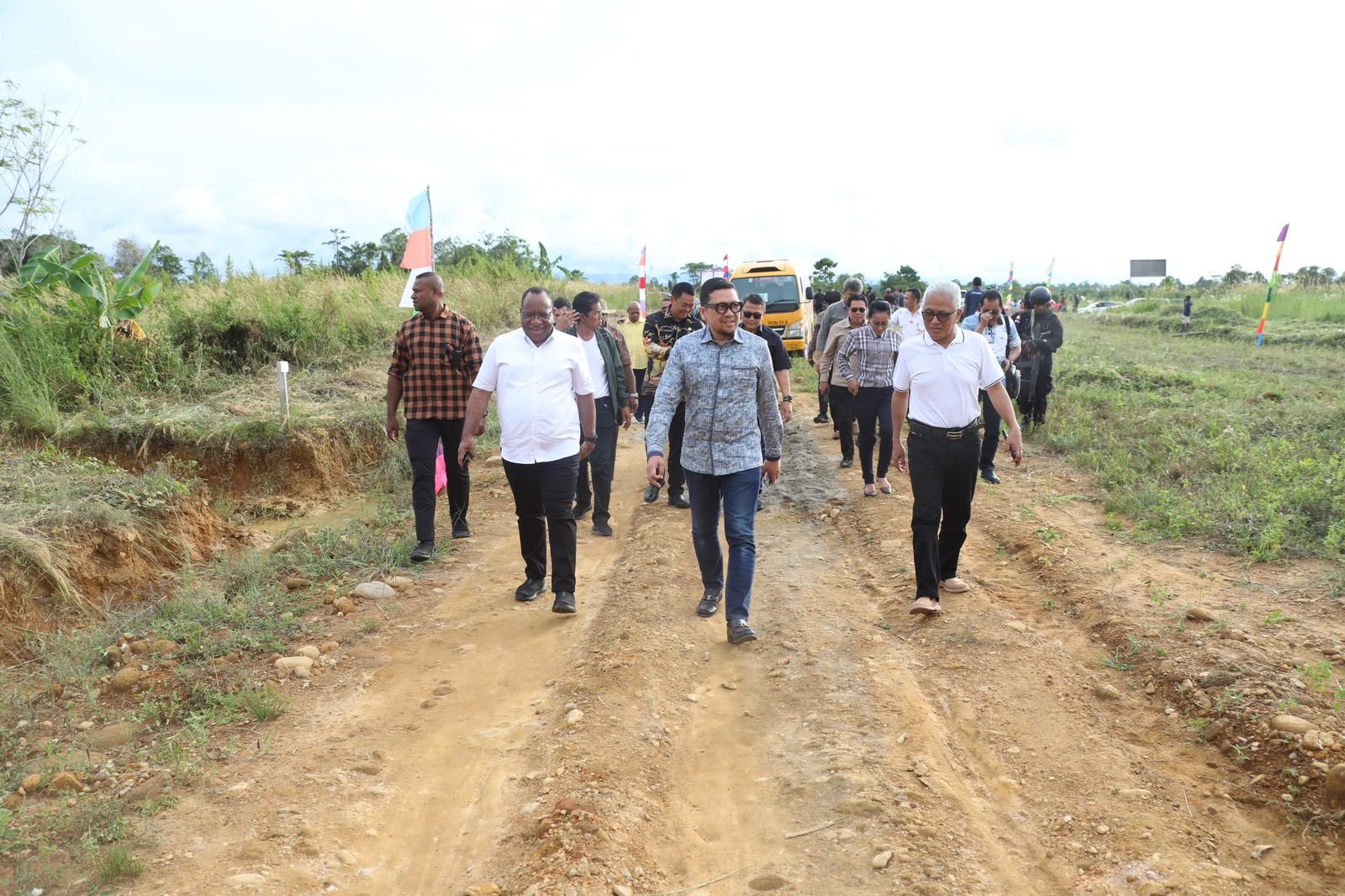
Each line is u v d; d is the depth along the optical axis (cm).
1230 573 562
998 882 304
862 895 299
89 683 458
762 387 511
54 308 959
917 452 523
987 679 450
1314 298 2973
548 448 552
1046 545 641
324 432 931
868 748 389
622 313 2528
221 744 410
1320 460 795
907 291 1007
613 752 388
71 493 630
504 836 341
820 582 610
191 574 612
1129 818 334
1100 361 1666
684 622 535
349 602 575
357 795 371
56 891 303
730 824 348
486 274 2350
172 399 961
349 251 2764
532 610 577
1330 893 292
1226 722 386
